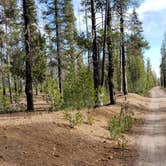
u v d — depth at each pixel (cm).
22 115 1783
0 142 1066
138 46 3697
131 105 3141
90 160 1111
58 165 1003
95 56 2331
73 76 1772
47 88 1942
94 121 1822
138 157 1182
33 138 1178
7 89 5041
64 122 1497
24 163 963
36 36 2381
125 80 4081
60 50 3597
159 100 4712
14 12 2317
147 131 1839
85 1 2558
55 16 3638
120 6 2923
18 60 3003
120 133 1614
